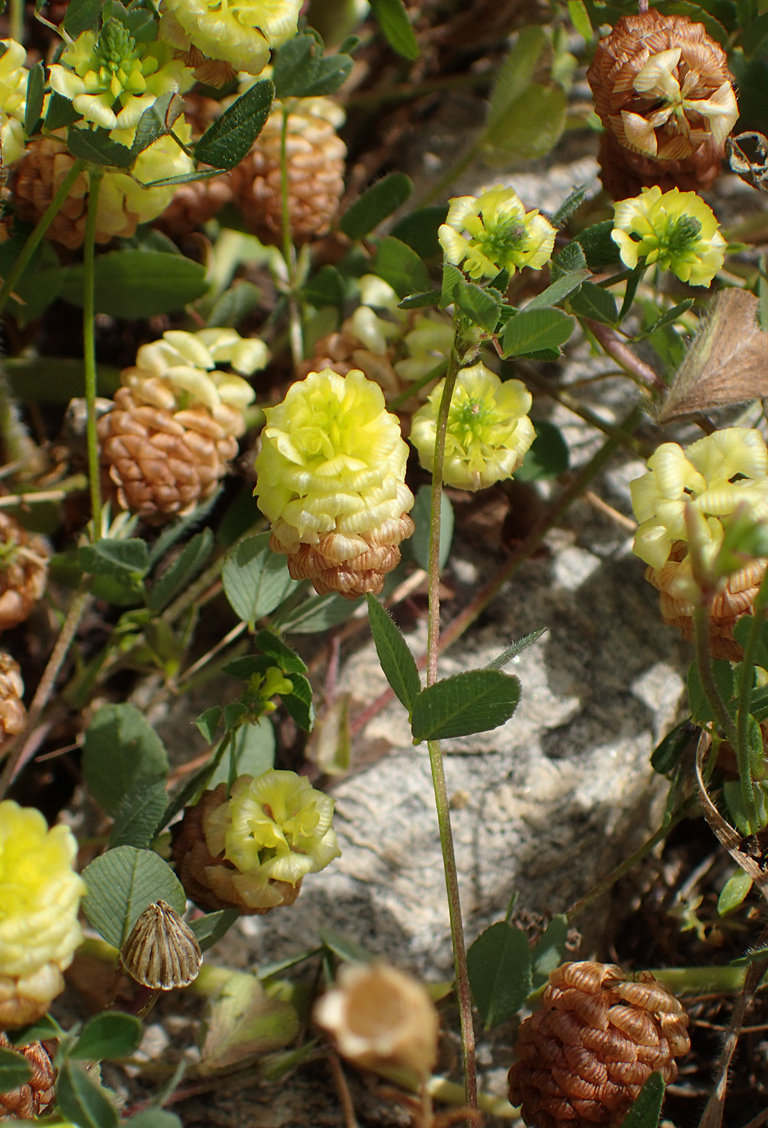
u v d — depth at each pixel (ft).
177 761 0.72
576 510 0.76
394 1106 0.67
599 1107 0.61
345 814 0.70
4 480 0.76
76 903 0.58
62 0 0.76
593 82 0.68
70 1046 0.59
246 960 0.69
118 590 0.69
